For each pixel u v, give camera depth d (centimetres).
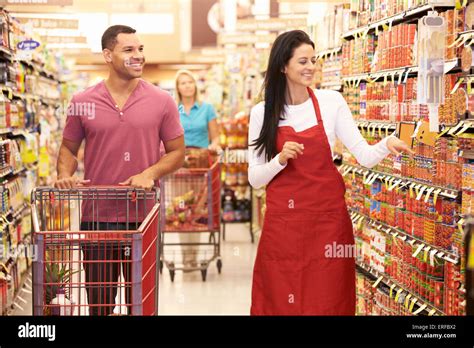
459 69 418
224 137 1000
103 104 435
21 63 736
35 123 804
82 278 556
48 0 596
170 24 2225
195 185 761
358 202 586
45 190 408
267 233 379
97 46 1176
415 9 455
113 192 413
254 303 387
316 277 374
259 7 1416
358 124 577
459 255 396
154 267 382
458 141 397
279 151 377
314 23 784
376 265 534
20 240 646
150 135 439
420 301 446
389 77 537
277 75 376
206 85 1561
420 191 438
